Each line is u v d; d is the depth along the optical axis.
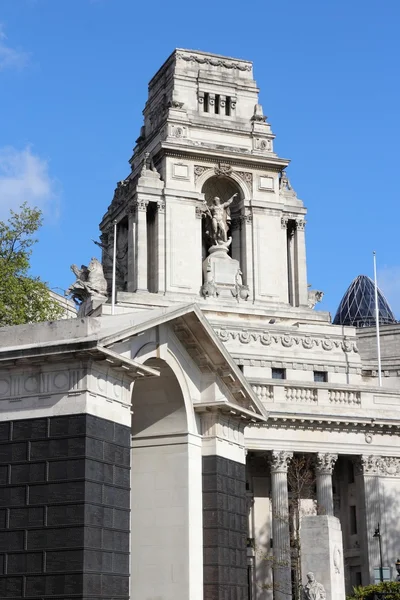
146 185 131.62
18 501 53.19
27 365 54.81
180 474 64.44
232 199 134.00
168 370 63.94
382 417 105.25
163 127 135.25
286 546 98.94
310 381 108.12
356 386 105.56
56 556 51.84
